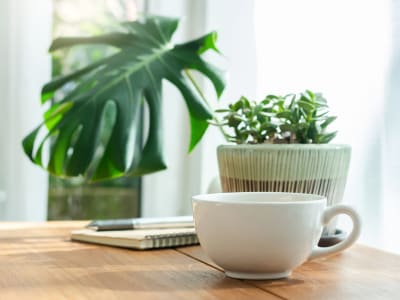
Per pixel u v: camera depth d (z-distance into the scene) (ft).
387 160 3.31
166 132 5.63
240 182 2.60
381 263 2.34
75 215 6.06
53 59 5.96
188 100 3.58
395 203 3.28
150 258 2.40
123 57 3.94
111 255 2.47
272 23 4.23
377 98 3.37
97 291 1.83
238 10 4.73
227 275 2.06
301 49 3.95
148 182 5.78
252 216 1.88
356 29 3.51
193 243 2.75
